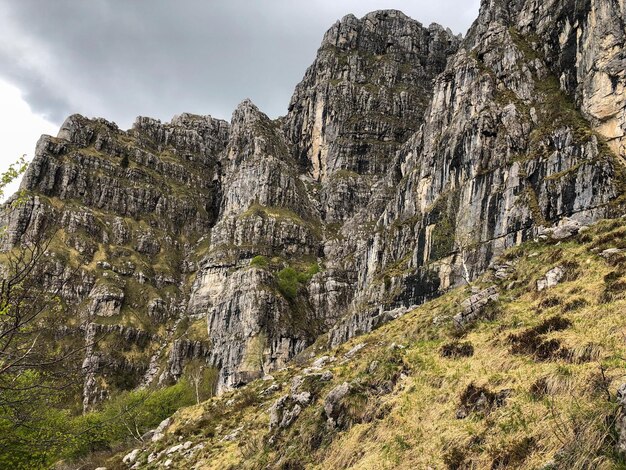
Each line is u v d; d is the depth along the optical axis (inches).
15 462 1003.3
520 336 770.2
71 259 6742.1
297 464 748.0
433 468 535.5
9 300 599.2
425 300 3147.1
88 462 1955.0
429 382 748.0
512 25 4446.4
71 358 637.3
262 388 1911.9
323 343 3954.2
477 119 3339.1
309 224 7327.8
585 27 3134.8
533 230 2561.5
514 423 520.4
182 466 1261.1
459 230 3120.1
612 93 2696.9
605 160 2458.2
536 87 3420.3
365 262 4505.4
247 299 5221.5
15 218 6624.0
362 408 761.0
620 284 812.6
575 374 547.5
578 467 394.9
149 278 7352.4
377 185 6673.2
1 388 621.0
